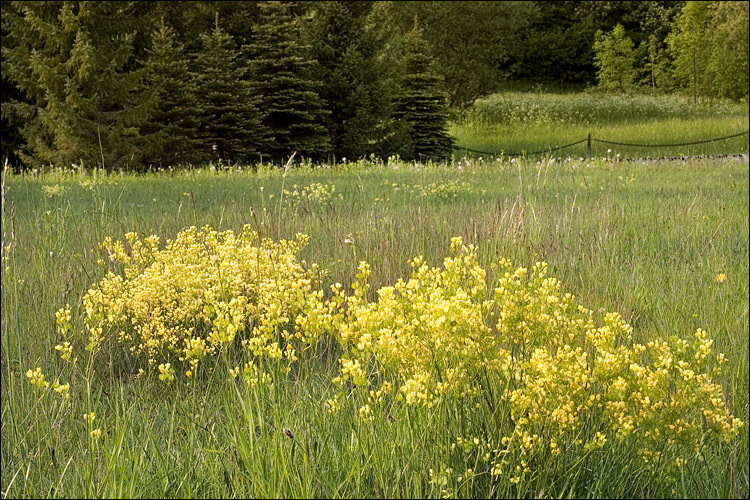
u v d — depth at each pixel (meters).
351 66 22.70
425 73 25.53
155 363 4.14
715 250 6.61
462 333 2.88
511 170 16.02
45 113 18.67
